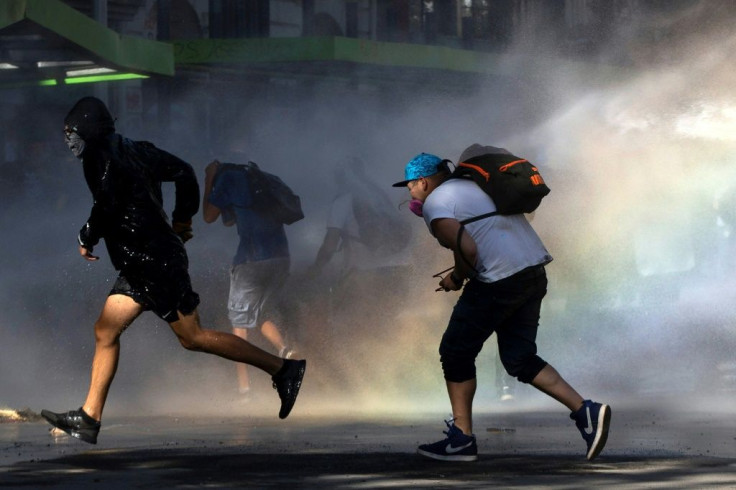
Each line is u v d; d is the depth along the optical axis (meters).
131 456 11.70
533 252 11.86
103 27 25.30
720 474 10.63
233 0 44.50
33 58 27.48
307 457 11.66
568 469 10.98
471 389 11.79
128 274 11.87
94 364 11.91
